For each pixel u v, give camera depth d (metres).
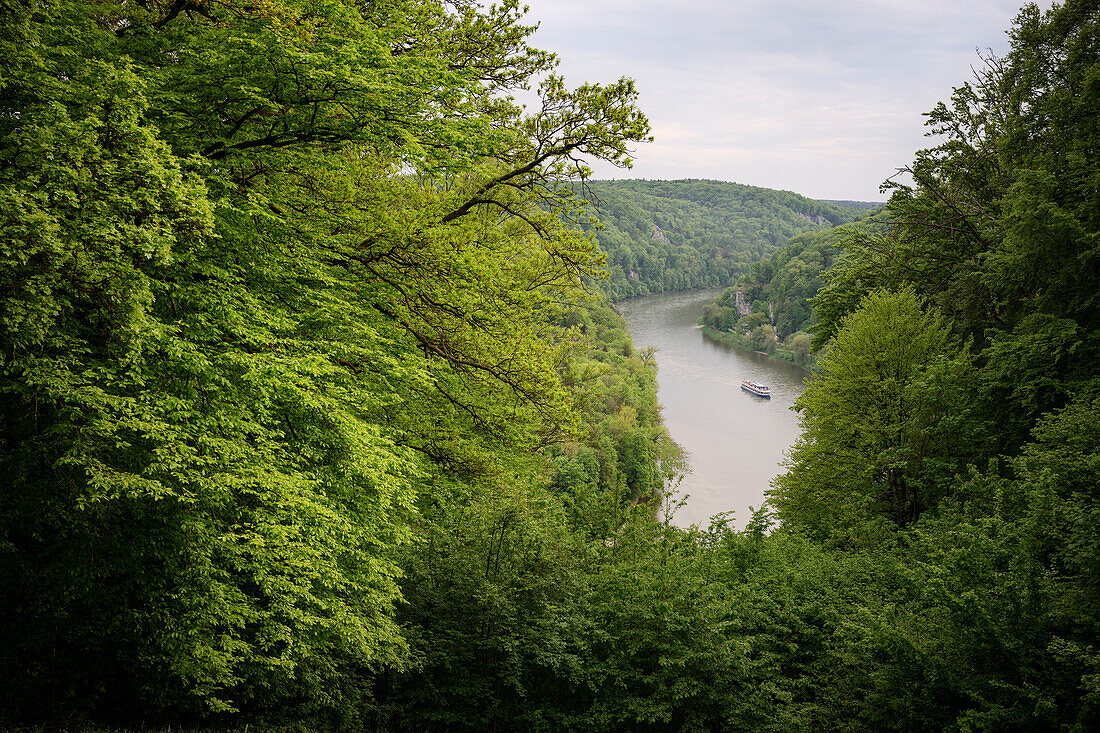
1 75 6.79
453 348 14.02
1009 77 26.45
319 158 10.07
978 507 15.31
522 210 15.20
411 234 11.52
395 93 8.98
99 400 6.32
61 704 7.84
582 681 11.49
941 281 29.17
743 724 11.09
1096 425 13.84
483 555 11.28
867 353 24.83
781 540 17.17
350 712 9.41
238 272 8.95
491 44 13.72
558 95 12.43
